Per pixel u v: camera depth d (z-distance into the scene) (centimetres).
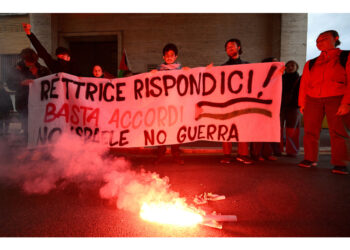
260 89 295
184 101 304
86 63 1126
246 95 298
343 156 288
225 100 302
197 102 304
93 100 308
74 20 1033
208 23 993
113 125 307
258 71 295
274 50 967
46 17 981
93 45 1116
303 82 326
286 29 914
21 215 171
